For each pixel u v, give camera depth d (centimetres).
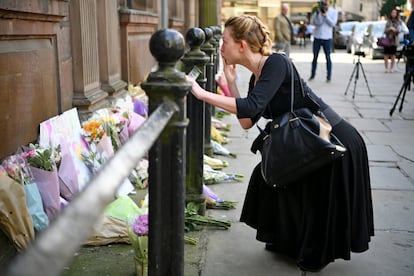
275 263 291
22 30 305
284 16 1245
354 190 270
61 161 331
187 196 348
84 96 407
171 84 166
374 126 706
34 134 326
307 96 268
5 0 271
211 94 253
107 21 478
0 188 246
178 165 175
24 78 310
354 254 306
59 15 357
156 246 181
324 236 272
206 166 456
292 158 252
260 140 288
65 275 268
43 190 288
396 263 296
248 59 266
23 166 280
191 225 332
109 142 381
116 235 304
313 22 1179
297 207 277
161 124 144
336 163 267
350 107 856
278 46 1258
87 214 86
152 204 178
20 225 251
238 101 250
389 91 1057
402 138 634
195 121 338
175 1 1003
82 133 374
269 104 270
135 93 552
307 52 2412
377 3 4325
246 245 315
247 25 263
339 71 1461
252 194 299
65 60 385
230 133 646
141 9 682
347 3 4203
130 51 581
